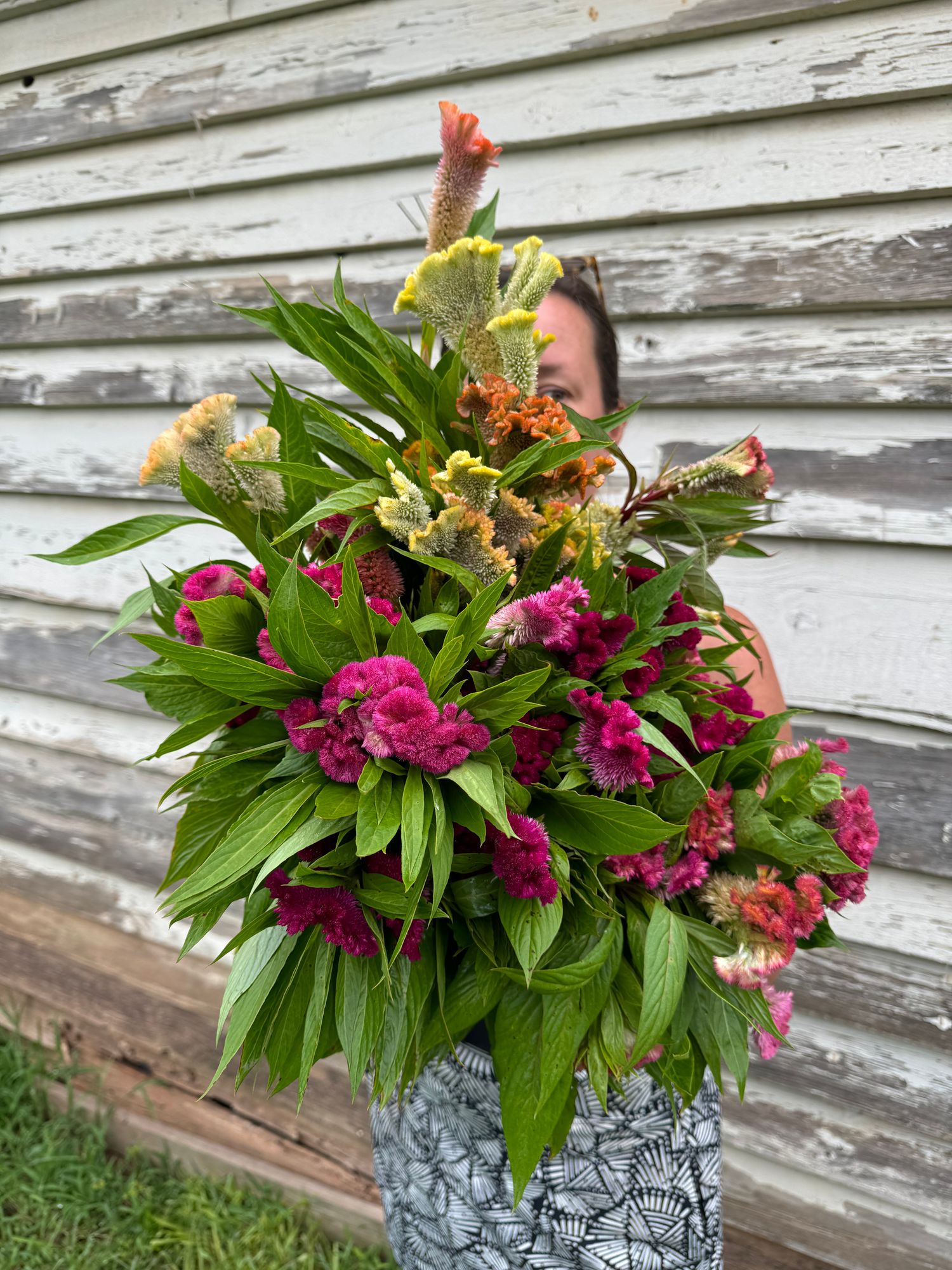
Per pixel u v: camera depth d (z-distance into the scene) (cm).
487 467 69
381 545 71
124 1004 218
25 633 221
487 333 74
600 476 73
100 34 189
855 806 73
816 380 139
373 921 62
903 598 138
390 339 78
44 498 216
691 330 147
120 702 211
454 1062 84
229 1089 204
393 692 57
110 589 208
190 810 70
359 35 166
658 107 144
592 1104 80
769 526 144
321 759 58
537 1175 82
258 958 70
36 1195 189
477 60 156
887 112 131
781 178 138
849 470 139
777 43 135
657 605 72
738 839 71
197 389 192
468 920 70
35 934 231
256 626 68
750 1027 76
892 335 134
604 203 150
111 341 200
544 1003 68
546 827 67
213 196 186
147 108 187
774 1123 155
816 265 137
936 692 136
